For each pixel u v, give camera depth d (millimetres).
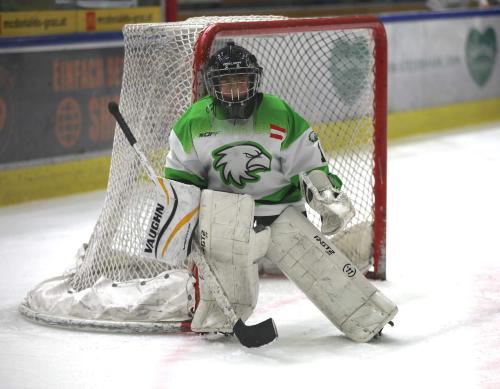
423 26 21203
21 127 14953
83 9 15969
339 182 7844
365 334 7766
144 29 8922
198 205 7570
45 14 15453
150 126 9039
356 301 7805
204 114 7613
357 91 10406
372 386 6828
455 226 12594
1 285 10109
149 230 7598
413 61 21078
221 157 7645
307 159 7707
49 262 11211
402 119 21062
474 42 22797
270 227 7840
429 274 10109
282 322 8516
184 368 7281
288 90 11148
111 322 8188
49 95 15305
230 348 7750
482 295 9281
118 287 8492
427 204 14133
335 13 22328
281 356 7535
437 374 7062
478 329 8172
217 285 7527
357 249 9898
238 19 9398
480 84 23203
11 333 8266
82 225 13367
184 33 8680
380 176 9805
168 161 7812
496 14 23297
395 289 9539
